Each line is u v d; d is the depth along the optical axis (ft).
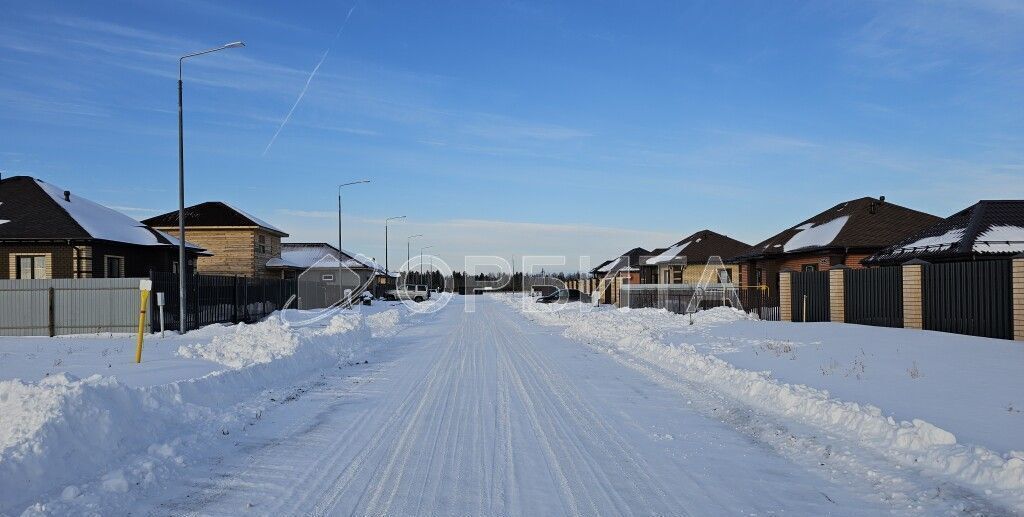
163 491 20.45
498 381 43.62
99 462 22.04
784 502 19.56
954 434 24.40
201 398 32.22
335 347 60.59
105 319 75.36
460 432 28.73
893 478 21.02
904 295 62.34
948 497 19.10
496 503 19.65
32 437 20.54
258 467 23.20
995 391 32.19
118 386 26.48
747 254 133.90
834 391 33.55
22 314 74.64
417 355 60.49
